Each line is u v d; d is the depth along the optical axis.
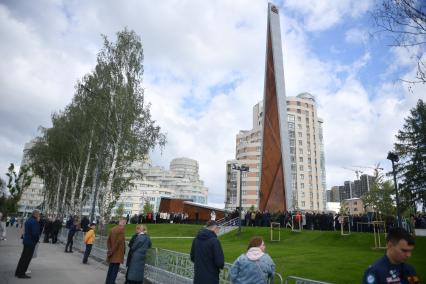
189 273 8.74
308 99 129.50
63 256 17.50
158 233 34.34
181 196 174.62
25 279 10.46
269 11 44.94
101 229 29.78
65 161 47.84
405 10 8.88
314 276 11.87
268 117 43.19
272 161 41.25
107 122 31.75
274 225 30.59
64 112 44.94
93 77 35.16
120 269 13.35
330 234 24.33
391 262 3.29
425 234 22.91
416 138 44.88
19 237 30.48
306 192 119.19
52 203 59.72
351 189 169.50
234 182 116.19
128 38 34.69
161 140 34.41
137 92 34.16
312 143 125.75
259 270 5.10
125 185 33.31
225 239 27.66
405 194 42.78
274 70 42.50
